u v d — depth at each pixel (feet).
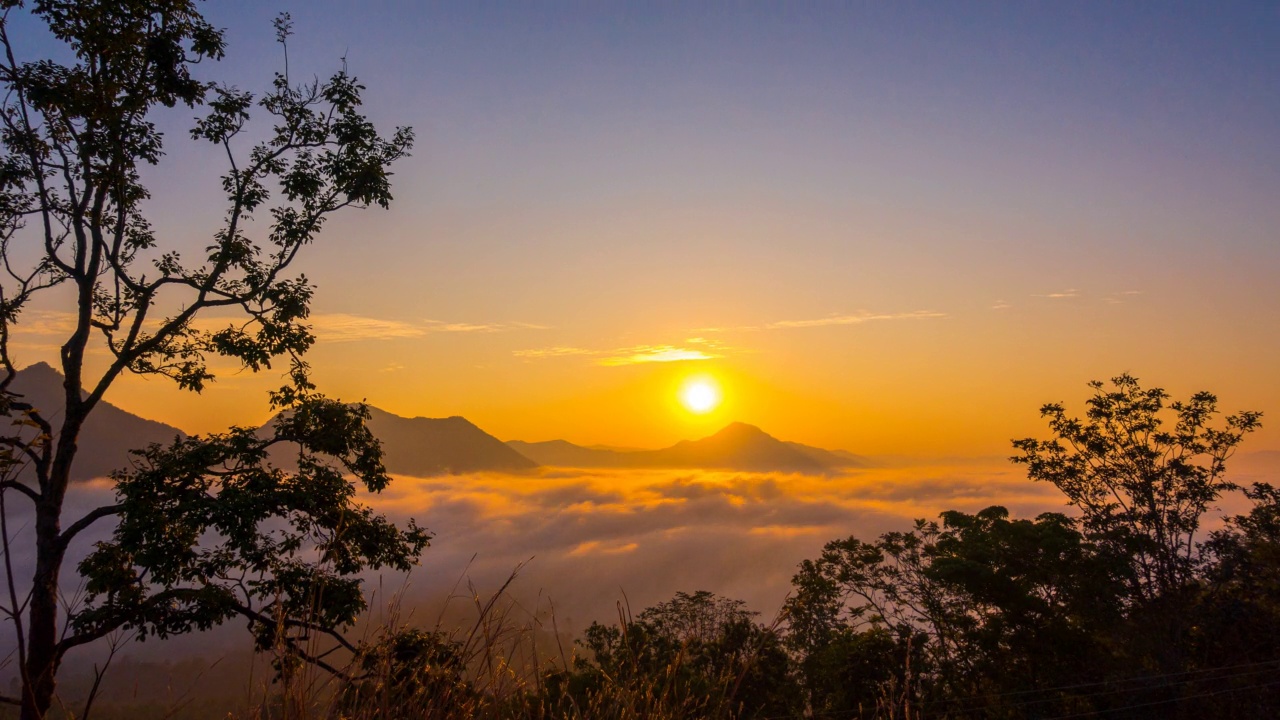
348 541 40.88
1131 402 81.76
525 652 9.85
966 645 67.56
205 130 47.21
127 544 36.81
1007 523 73.00
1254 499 77.00
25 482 44.09
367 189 48.47
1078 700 64.80
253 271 48.91
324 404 47.34
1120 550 72.23
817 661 63.62
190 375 49.24
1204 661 71.10
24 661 8.10
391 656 9.02
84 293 45.96
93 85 43.32
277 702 8.57
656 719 10.00
